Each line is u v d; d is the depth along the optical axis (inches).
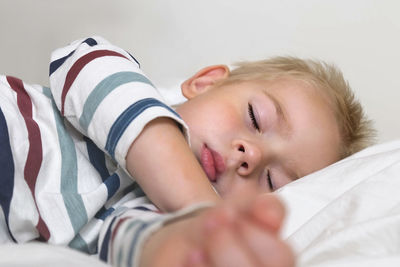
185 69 60.7
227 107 38.9
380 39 59.1
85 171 33.2
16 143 32.5
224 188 36.9
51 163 32.4
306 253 24.3
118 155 29.0
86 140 34.0
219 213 16.1
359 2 59.1
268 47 60.3
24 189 31.3
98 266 19.4
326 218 28.6
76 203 30.8
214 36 60.4
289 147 38.5
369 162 34.0
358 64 59.4
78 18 59.9
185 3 60.0
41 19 59.8
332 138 41.3
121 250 21.7
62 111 33.2
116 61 33.6
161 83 60.1
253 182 37.6
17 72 60.5
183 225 19.8
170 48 60.6
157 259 18.5
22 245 20.4
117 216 26.7
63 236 29.7
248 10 60.1
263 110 38.6
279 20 60.0
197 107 39.1
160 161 27.8
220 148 37.0
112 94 30.6
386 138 57.6
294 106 40.3
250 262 15.3
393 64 58.8
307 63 48.8
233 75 44.2
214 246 15.6
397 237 24.7
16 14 59.6
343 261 21.1
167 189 27.3
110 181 32.0
